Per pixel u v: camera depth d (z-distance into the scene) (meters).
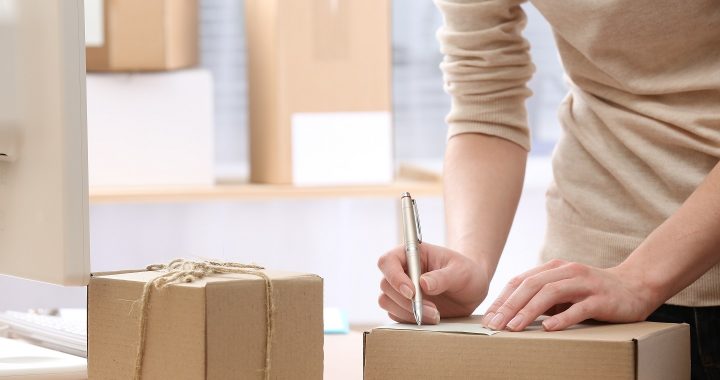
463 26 1.57
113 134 2.87
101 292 1.07
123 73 2.87
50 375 1.24
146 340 1.01
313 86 2.87
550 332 1.02
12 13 1.17
